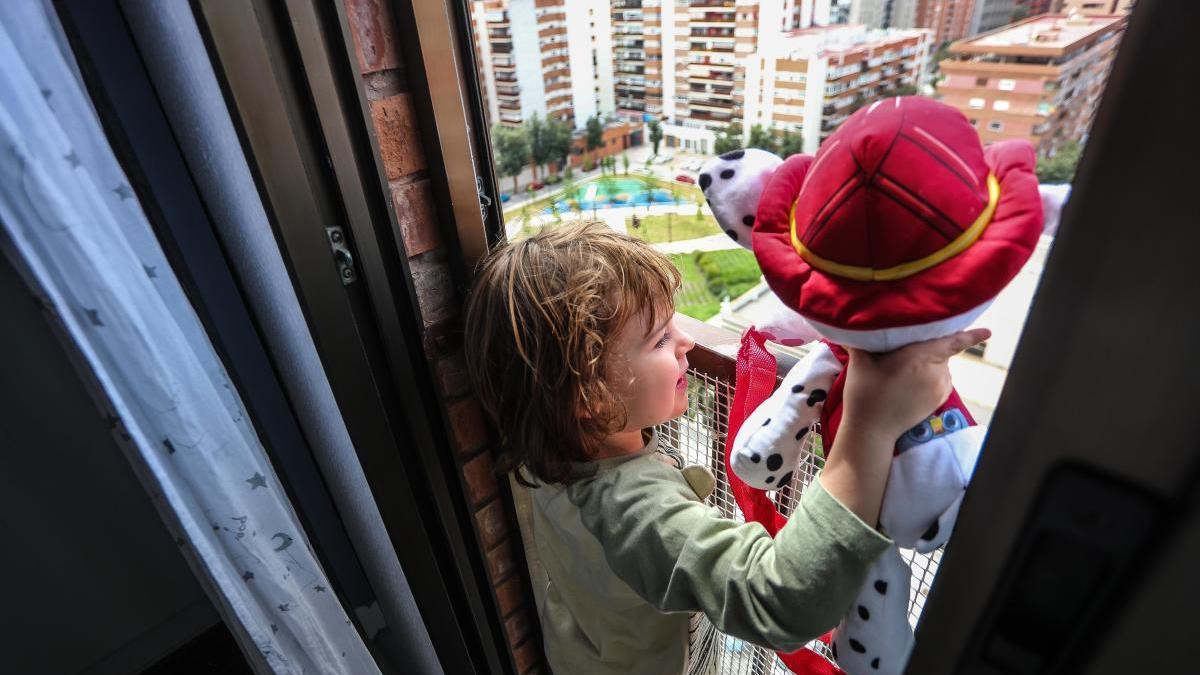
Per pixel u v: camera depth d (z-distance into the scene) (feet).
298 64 1.76
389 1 1.87
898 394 1.31
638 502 1.96
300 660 2.55
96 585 3.76
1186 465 0.71
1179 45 0.58
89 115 1.61
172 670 4.04
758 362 1.82
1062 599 0.89
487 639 3.18
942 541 1.41
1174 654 0.82
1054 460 0.81
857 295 1.21
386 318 2.19
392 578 2.65
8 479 3.34
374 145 1.94
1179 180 0.61
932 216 1.13
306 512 2.82
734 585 1.65
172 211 2.03
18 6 1.45
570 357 1.91
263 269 1.90
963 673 1.05
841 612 1.48
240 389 2.43
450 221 2.19
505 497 2.92
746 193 1.48
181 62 1.57
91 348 1.74
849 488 1.41
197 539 2.07
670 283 2.01
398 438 2.49
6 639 3.54
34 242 1.58
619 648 2.43
